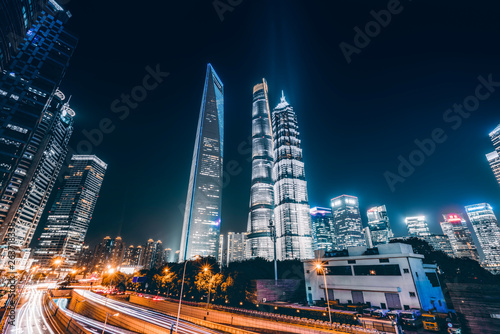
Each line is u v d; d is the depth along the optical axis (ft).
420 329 124.77
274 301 213.66
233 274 238.48
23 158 453.99
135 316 185.68
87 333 146.41
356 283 176.96
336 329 120.78
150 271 349.82
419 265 166.61
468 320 126.93
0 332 134.21
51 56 453.17
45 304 276.00
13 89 402.11
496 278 228.22
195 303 208.03
